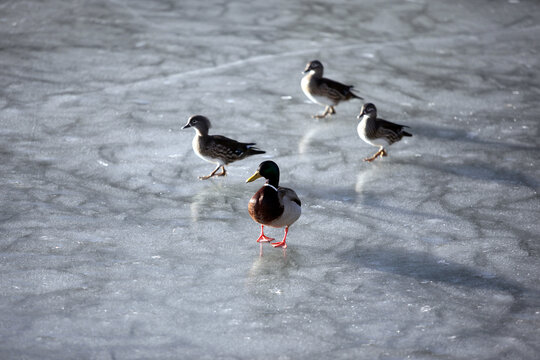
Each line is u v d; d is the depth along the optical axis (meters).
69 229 10.14
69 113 14.67
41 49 18.28
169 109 15.12
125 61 17.81
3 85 15.92
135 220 10.57
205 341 7.68
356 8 22.86
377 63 18.45
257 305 8.44
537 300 8.66
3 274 8.84
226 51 18.83
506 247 9.99
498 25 21.94
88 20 20.56
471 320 8.20
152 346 7.55
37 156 12.66
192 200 11.38
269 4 22.91
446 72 18.05
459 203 11.43
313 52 19.03
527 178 12.41
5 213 10.48
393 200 11.52
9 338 7.55
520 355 7.52
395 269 9.38
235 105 15.49
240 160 13.01
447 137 14.26
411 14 22.52
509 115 15.46
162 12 21.66
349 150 13.59
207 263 9.41
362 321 8.15
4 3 21.41
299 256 9.70
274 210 9.45
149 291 8.66
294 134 14.24
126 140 13.55
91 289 8.64
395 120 15.04
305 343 7.70
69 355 7.32
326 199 11.52
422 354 7.52
